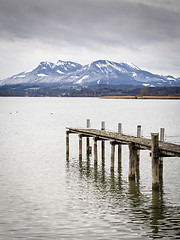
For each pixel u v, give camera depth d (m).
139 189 28.20
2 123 89.44
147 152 44.78
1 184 29.47
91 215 22.30
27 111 152.75
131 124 85.50
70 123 89.88
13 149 47.34
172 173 33.53
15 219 21.62
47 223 21.02
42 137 60.34
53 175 32.91
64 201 25.06
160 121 94.69
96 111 150.25
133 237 19.09
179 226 20.52
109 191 27.64
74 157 42.09
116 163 38.94
